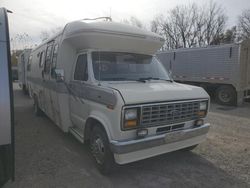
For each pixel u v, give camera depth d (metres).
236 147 5.09
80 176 3.75
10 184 3.47
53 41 5.70
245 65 10.81
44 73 6.34
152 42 4.76
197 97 3.97
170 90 3.73
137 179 3.68
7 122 2.38
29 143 5.27
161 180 3.66
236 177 3.78
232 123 7.31
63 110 5.03
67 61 4.88
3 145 2.41
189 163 4.27
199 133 4.03
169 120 3.63
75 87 4.61
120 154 3.28
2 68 2.36
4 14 2.48
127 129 3.26
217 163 4.29
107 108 3.48
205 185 3.52
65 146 5.07
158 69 4.87
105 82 3.97
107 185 3.50
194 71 12.52
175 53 13.51
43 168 4.02
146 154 3.52
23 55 14.49
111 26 4.31
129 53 4.65
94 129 3.92
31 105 10.57
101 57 4.30
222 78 11.20
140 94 3.36
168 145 3.72
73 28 4.45
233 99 10.92
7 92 2.37
